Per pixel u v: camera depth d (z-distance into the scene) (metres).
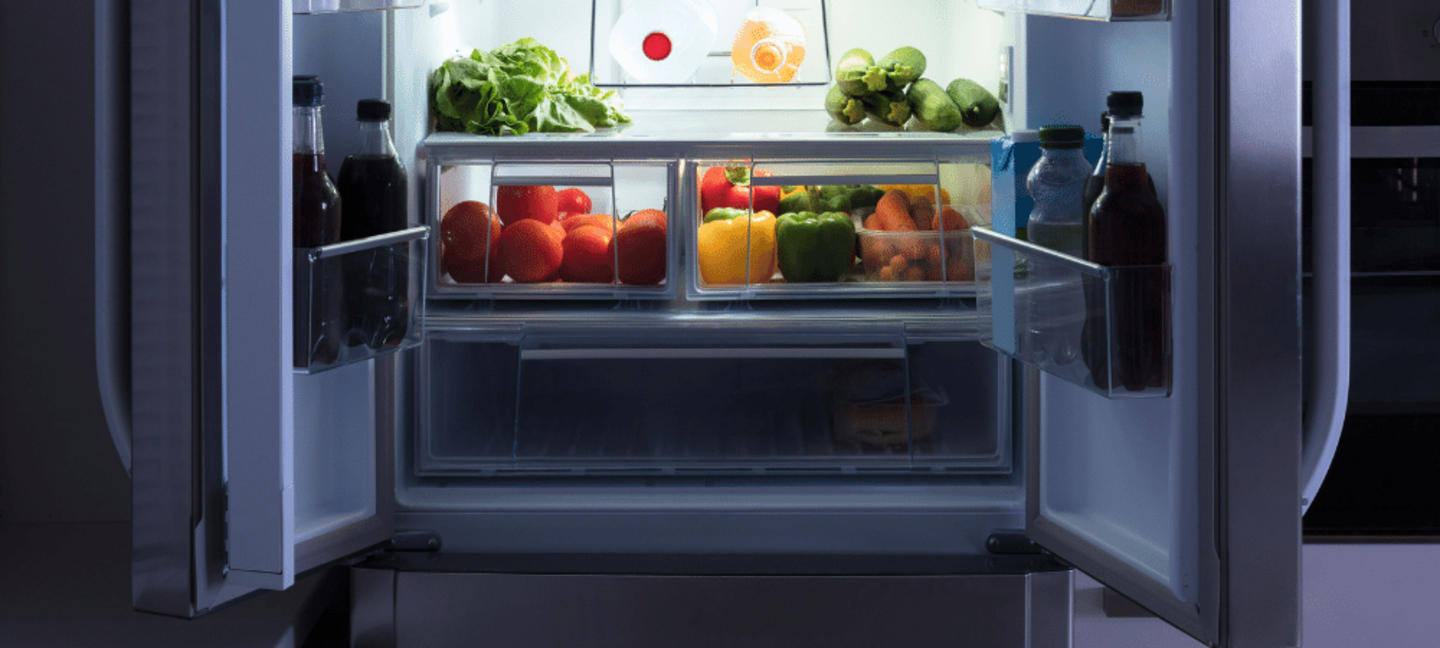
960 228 1.34
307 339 0.94
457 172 1.42
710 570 1.14
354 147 1.20
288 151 0.78
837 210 1.41
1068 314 0.95
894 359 1.32
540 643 1.12
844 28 1.63
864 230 1.37
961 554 1.21
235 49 0.78
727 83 1.48
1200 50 0.81
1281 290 0.80
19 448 1.43
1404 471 1.31
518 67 1.41
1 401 1.42
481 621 1.12
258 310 0.79
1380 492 1.31
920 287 1.34
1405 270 1.31
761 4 1.54
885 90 1.40
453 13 1.49
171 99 0.79
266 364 0.79
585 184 1.33
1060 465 1.15
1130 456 1.00
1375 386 1.31
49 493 1.43
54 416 1.43
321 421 1.15
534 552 1.21
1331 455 0.96
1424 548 1.29
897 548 1.23
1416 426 1.31
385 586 1.13
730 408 1.33
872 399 1.33
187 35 0.78
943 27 1.62
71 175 1.41
